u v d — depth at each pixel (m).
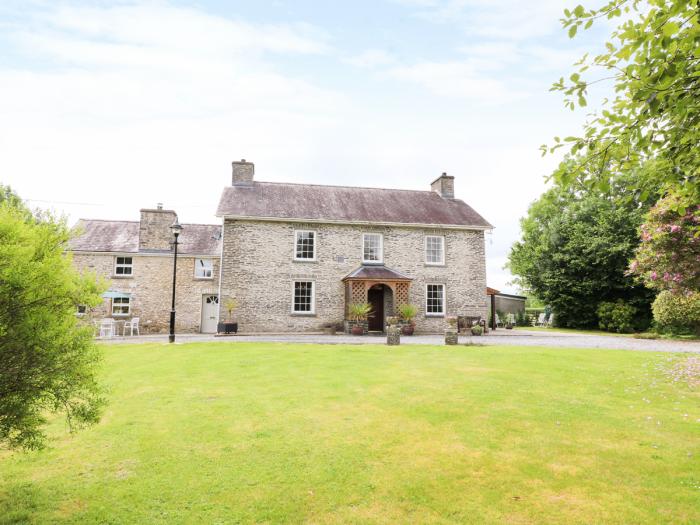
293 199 23.23
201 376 9.21
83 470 4.51
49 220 4.14
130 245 23.00
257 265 21.20
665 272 10.52
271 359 11.34
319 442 5.27
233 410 6.61
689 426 5.80
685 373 9.16
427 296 22.84
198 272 22.94
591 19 3.45
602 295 27.89
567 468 4.49
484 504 3.76
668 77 3.05
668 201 9.43
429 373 9.39
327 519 3.52
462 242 23.53
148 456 4.87
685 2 2.80
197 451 5.00
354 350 13.20
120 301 22.11
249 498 3.88
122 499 3.88
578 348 14.09
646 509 3.64
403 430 5.68
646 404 6.96
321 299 21.69
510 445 5.14
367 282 21.22
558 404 6.88
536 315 37.25
